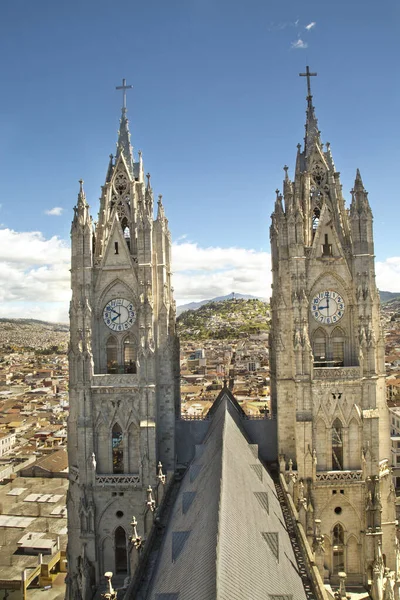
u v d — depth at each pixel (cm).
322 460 7625
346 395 7569
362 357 7531
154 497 7656
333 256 7700
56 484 16062
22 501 14550
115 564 7825
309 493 7475
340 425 7631
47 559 11219
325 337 7806
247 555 4056
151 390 7694
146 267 7769
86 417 7781
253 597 3600
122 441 7850
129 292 7956
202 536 4222
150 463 7700
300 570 5188
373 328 7856
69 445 8250
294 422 7862
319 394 7550
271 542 4656
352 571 7569
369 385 7544
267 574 4156
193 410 19650
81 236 7869
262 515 5150
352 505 7550
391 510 7850
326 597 4444
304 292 7562
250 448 6975
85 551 7731
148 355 7694
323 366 7756
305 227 7831
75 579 7975
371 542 7444
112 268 7919
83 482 7794
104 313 8019
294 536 5912
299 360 7531
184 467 8231
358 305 7575
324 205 7806
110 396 7800
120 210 8206
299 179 8031
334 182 7931
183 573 4109
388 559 7794
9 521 13112
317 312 7756
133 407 7781
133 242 8094
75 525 8156
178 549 4653
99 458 7881
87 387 7781
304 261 7612
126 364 8125
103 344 8025
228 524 4097
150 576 5347
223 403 7994
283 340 7888
